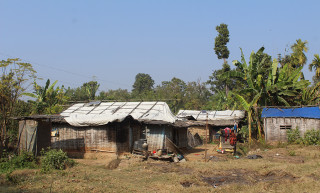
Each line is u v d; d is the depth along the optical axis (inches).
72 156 818.8
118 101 1145.4
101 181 492.1
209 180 517.7
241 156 861.2
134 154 784.9
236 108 1756.9
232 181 507.2
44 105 1245.1
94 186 448.8
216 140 1311.5
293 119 1074.7
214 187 466.3
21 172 539.8
